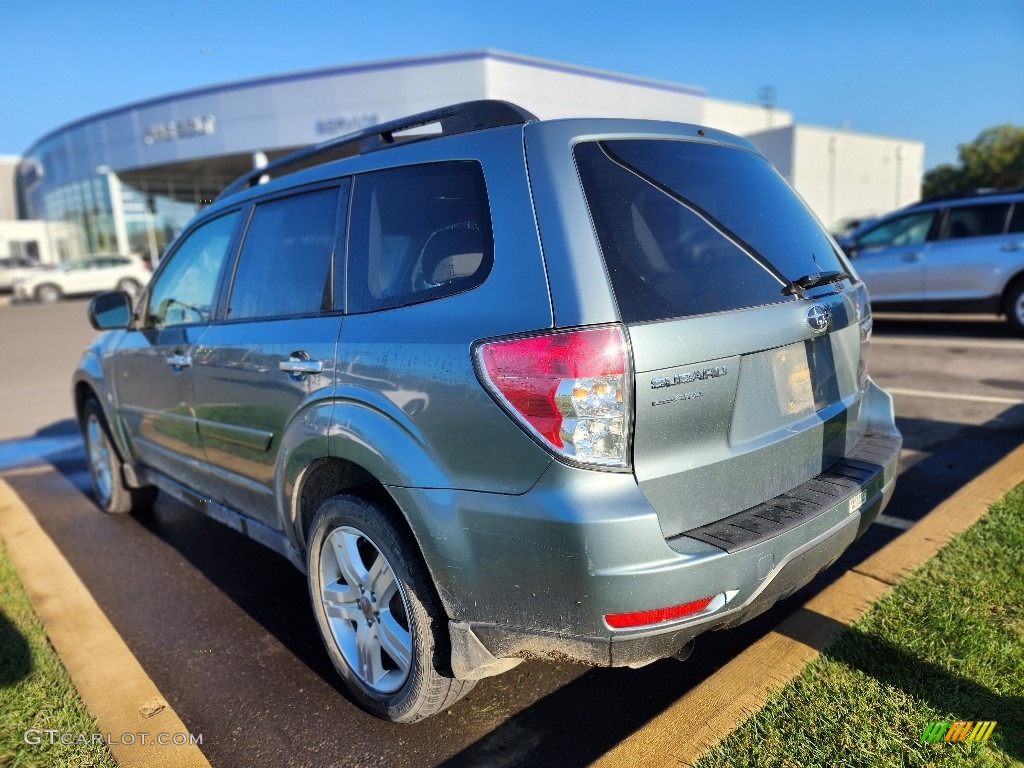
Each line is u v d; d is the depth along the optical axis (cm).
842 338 267
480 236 223
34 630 327
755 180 274
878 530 384
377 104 2675
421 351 223
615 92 2916
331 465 269
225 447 328
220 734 261
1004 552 324
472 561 212
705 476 212
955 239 964
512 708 266
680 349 203
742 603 207
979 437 529
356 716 267
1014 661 256
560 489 195
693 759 217
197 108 2909
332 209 281
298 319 282
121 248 3347
